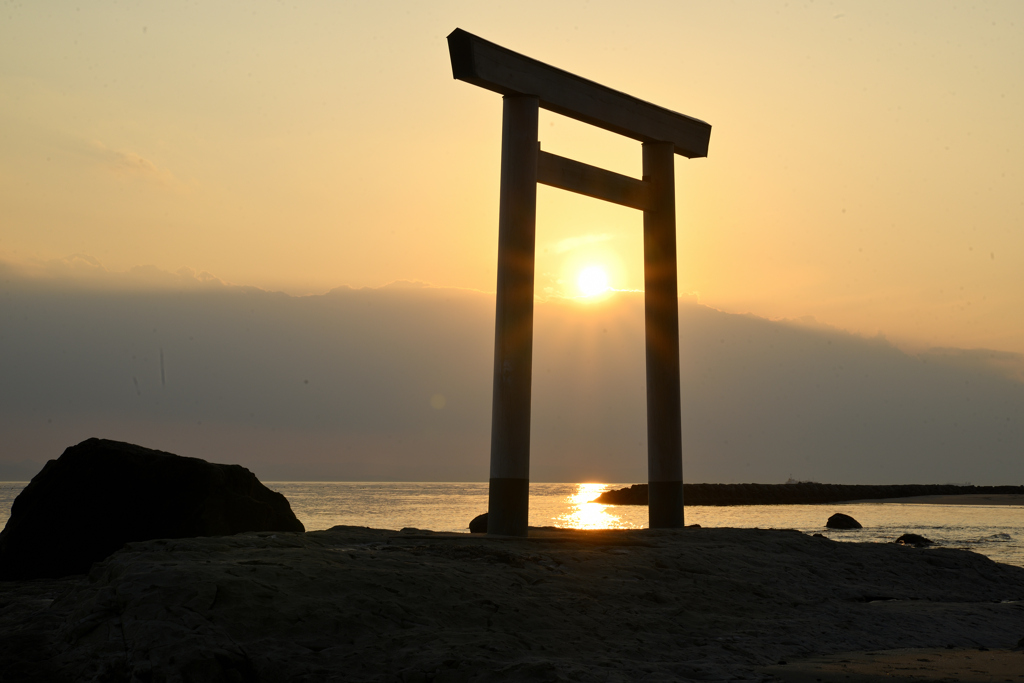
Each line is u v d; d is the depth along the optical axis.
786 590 9.68
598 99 12.95
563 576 8.47
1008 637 8.67
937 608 9.88
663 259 13.98
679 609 8.14
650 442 13.85
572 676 5.60
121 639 5.80
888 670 6.38
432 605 6.91
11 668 5.63
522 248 11.57
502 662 5.80
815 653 7.23
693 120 14.47
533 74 11.98
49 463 12.41
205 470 12.47
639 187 13.77
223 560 7.26
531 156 11.80
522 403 11.34
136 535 11.93
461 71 11.27
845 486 74.56
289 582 6.73
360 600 6.65
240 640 5.84
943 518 39.38
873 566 11.94
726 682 5.87
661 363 13.85
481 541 10.02
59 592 9.62
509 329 11.43
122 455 12.27
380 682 5.40
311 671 5.50
